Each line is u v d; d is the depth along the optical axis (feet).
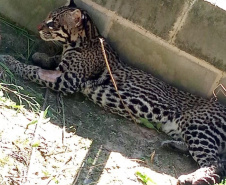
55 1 8.56
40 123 7.44
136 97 8.15
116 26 8.46
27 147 7.04
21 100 7.72
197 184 7.39
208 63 8.33
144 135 8.05
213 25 8.14
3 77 7.88
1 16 8.67
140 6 8.28
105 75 8.35
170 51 8.40
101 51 8.40
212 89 8.46
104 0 8.37
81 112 8.06
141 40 8.45
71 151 7.31
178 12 8.18
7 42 8.50
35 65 8.51
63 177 6.93
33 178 6.74
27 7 8.61
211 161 7.70
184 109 8.21
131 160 7.55
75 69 8.29
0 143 6.94
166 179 7.45
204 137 7.89
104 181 7.08
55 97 8.14
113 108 8.19
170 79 8.55
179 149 7.94
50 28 8.27
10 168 6.73
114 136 7.85
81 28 8.30
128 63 8.62
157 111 8.16
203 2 8.06
